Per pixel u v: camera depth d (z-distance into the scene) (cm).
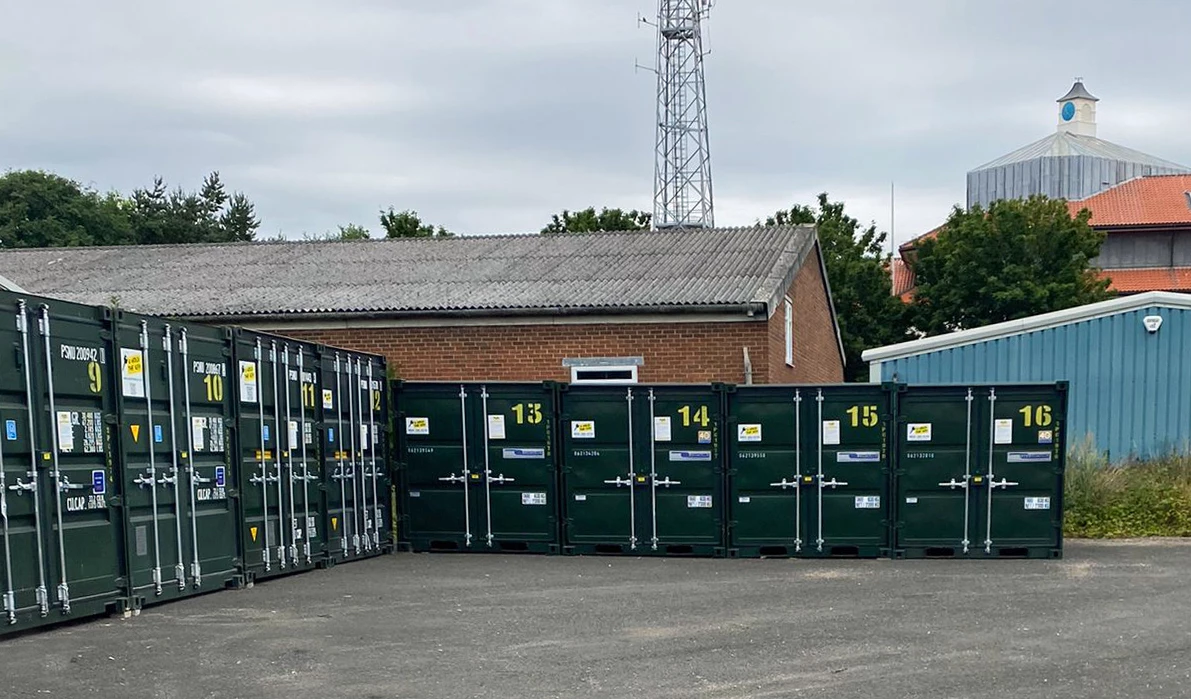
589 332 1712
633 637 788
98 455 831
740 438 1295
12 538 739
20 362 752
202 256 2298
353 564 1229
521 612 892
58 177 4981
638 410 1319
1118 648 747
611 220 4469
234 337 1020
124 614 849
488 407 1351
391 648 745
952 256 3234
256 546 1046
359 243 2336
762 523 1290
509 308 1712
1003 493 1250
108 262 2281
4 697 600
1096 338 1711
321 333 1819
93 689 621
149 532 888
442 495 1361
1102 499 1454
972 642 768
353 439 1270
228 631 797
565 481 1332
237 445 1017
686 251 2027
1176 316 1686
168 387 918
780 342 1786
